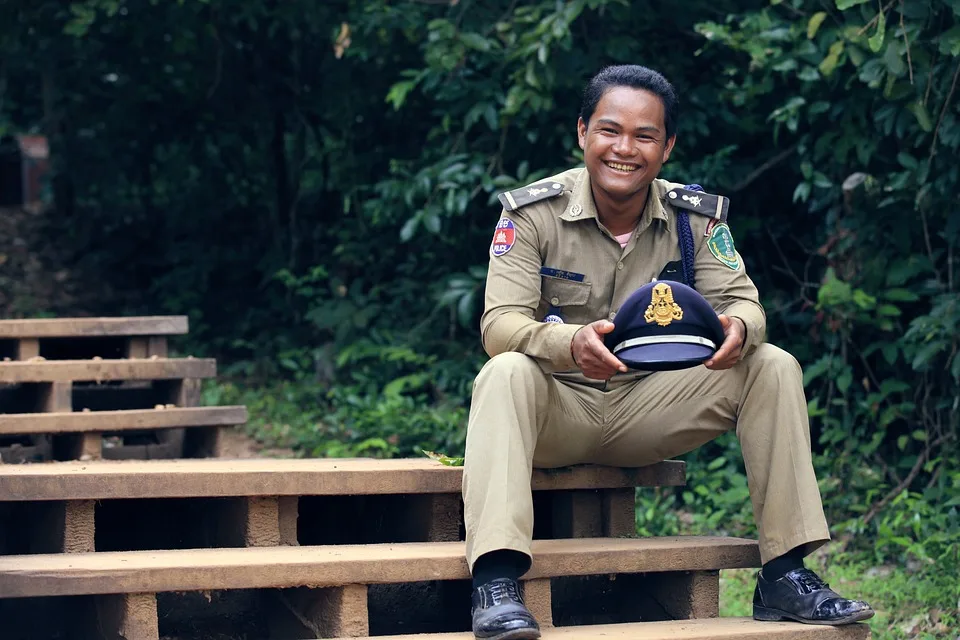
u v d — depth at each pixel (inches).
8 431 161.9
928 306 201.5
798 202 232.4
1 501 121.5
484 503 106.9
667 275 122.1
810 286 222.5
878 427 199.5
